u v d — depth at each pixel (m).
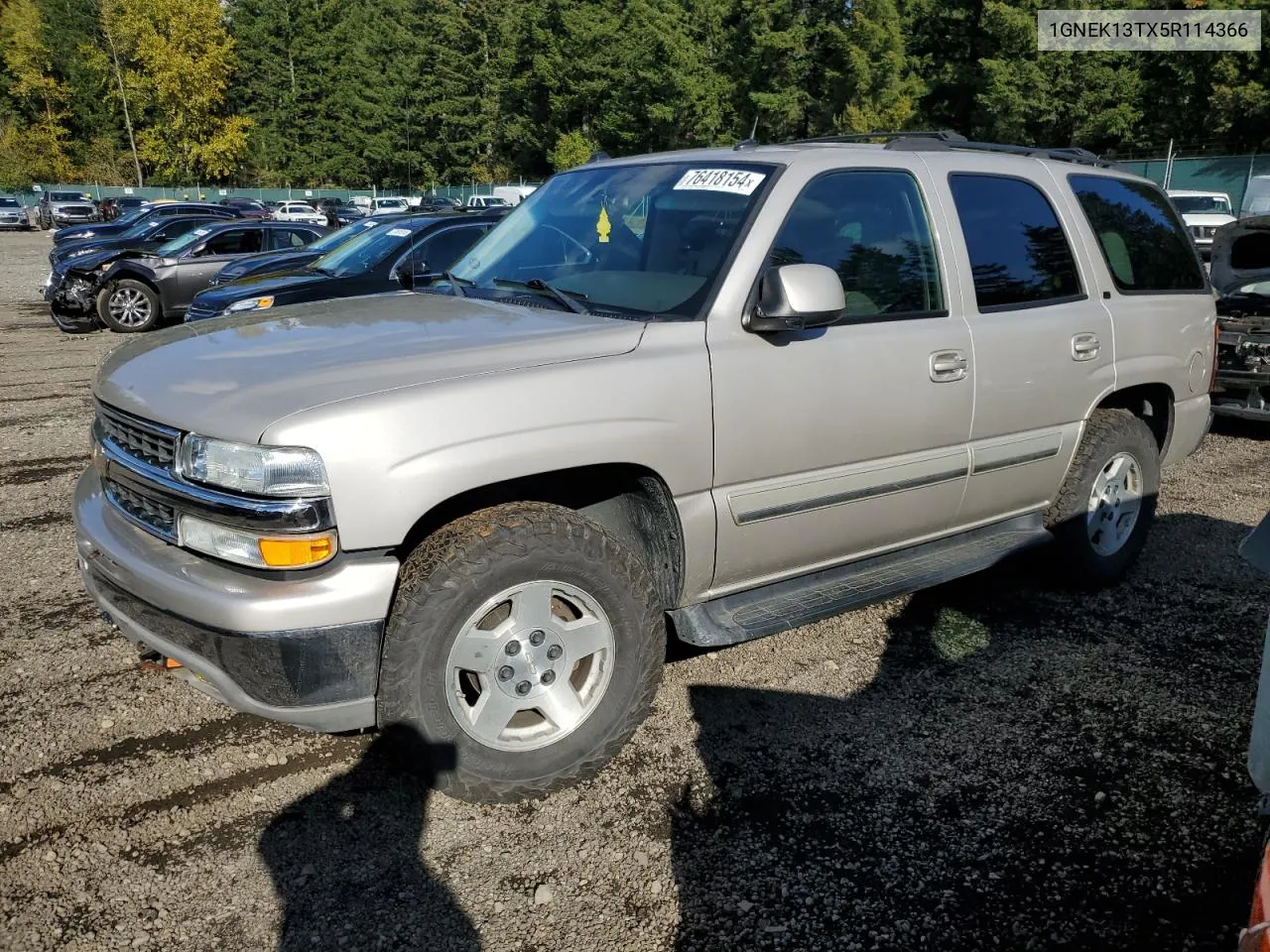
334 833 2.84
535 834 2.85
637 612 2.99
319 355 2.88
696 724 3.45
